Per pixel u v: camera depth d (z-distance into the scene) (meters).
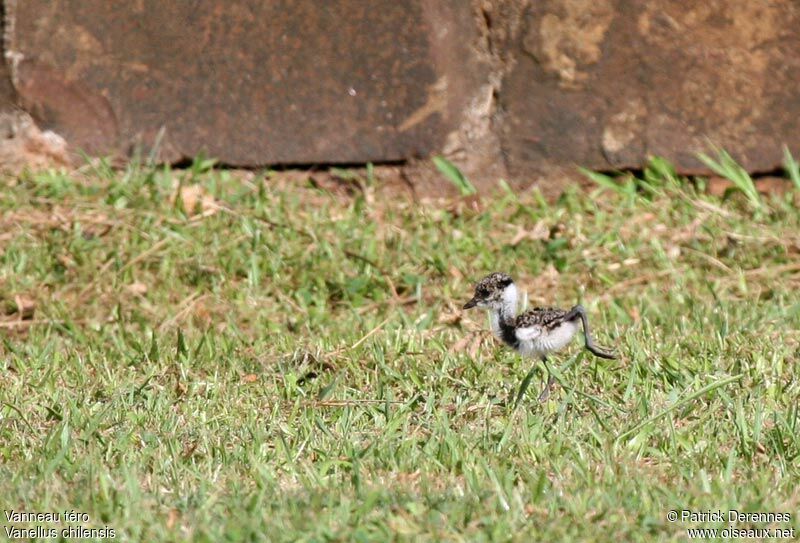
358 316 12.52
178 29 15.30
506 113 15.48
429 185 15.48
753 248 13.93
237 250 13.72
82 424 9.55
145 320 12.47
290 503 7.89
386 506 7.84
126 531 7.59
